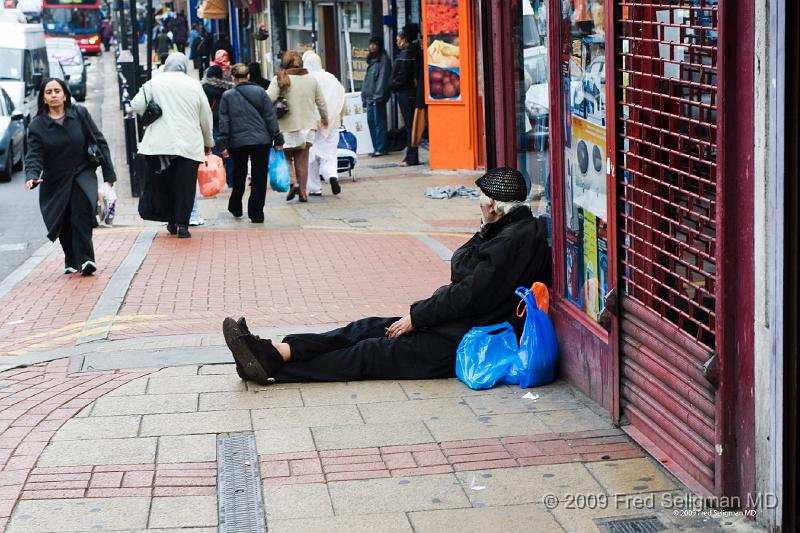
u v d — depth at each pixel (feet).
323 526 15.80
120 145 81.46
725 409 15.67
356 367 22.56
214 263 37.47
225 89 55.52
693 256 16.89
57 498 16.88
